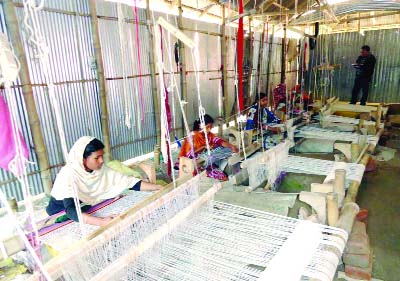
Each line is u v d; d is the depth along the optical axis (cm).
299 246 152
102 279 123
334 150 438
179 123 580
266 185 299
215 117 698
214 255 154
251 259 150
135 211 168
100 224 185
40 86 352
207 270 145
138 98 485
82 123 408
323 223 201
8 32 312
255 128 481
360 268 225
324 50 927
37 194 361
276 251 154
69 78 384
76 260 125
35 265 117
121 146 472
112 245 144
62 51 372
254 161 275
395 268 243
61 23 366
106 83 432
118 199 224
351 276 227
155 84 493
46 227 190
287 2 680
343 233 164
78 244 131
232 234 170
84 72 400
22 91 325
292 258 143
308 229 167
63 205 221
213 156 355
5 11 292
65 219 207
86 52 399
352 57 900
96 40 394
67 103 386
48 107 364
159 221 171
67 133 391
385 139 624
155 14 493
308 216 206
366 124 480
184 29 560
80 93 400
